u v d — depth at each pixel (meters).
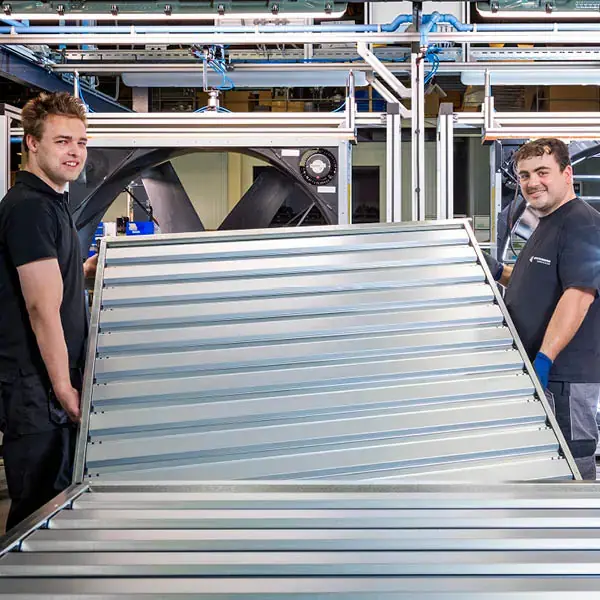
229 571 1.01
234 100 7.12
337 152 4.40
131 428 1.70
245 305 1.91
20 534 1.10
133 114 4.38
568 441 2.52
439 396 1.79
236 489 1.34
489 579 1.00
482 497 1.28
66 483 2.15
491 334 1.91
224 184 8.79
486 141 4.37
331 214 4.44
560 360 2.51
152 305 1.91
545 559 1.05
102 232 4.93
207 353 1.82
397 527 1.15
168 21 4.29
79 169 2.13
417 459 1.70
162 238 2.05
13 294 2.08
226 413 1.73
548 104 6.88
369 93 6.52
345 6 3.60
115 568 1.01
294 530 1.14
